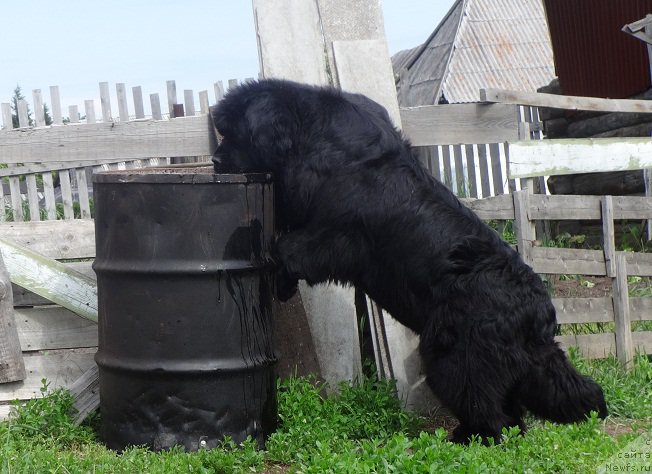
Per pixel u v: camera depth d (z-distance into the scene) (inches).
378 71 238.2
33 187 391.9
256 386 183.5
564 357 185.3
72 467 160.1
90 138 216.8
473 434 185.3
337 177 187.3
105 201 179.2
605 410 188.2
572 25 487.2
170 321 175.2
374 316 224.2
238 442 180.4
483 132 241.9
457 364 180.9
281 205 195.9
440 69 772.6
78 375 215.0
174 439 177.3
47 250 216.2
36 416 193.8
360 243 189.0
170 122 221.1
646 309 265.6
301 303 218.4
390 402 204.1
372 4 245.4
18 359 209.6
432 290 183.5
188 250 174.6
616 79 456.4
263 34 235.0
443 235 183.9
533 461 159.0
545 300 185.0
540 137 494.6
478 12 808.9
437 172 506.3
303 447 181.6
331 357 220.5
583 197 253.6
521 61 778.2
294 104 189.9
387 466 151.1
